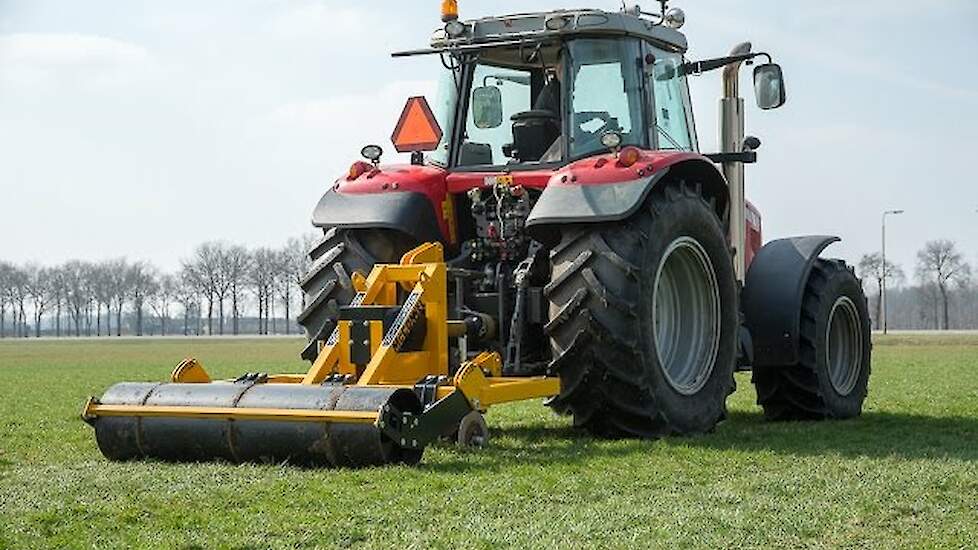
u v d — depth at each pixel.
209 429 5.61
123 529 4.11
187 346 46.53
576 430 7.50
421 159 7.83
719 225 7.29
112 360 28.89
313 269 7.29
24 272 103.50
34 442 7.16
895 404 10.10
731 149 8.70
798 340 8.39
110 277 104.00
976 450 6.26
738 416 9.20
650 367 6.62
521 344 6.91
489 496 4.70
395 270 6.42
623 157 6.60
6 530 4.07
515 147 7.53
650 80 7.58
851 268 8.98
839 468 5.51
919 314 92.38
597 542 3.89
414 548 3.80
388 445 5.34
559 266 6.61
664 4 8.03
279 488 4.85
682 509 4.44
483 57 7.79
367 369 5.86
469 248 7.37
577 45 7.40
